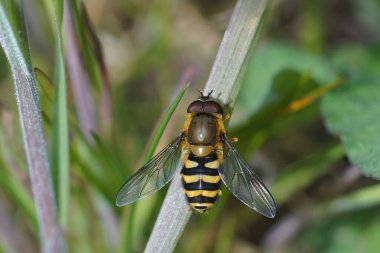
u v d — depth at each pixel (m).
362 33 0.17
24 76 0.11
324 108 0.13
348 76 0.14
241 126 0.13
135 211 0.13
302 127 0.16
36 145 0.12
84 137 0.13
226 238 0.14
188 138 0.12
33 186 0.12
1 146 0.13
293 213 0.15
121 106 0.15
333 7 0.17
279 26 0.17
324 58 0.16
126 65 0.16
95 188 0.13
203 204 0.12
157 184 0.12
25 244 0.14
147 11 0.17
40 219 0.12
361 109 0.13
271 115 0.13
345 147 0.13
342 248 0.15
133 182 0.12
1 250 0.14
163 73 0.16
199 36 0.17
